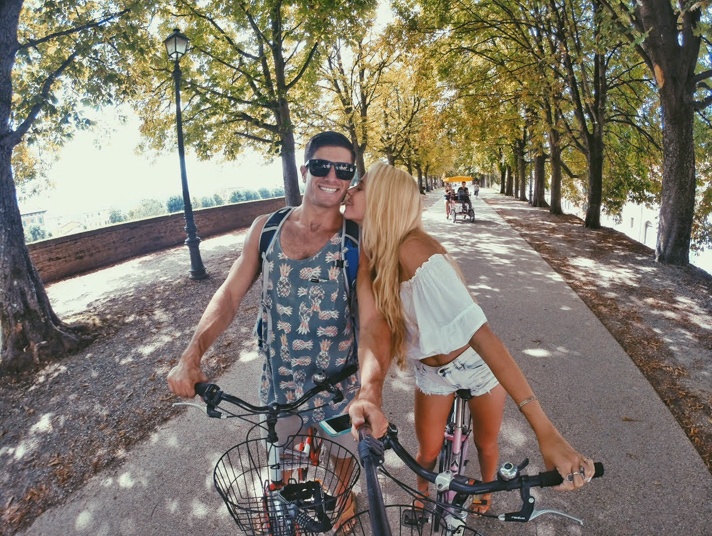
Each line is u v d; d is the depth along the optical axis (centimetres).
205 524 306
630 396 422
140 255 1631
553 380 461
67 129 1040
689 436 361
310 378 212
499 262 1035
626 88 1669
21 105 871
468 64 1816
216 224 2041
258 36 1343
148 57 1132
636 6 926
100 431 454
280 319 205
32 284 680
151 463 384
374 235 190
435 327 180
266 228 204
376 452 129
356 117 2075
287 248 200
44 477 392
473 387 217
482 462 253
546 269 952
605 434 365
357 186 203
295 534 180
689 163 936
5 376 627
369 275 199
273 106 1342
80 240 1434
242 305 804
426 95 1661
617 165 1919
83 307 967
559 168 2130
